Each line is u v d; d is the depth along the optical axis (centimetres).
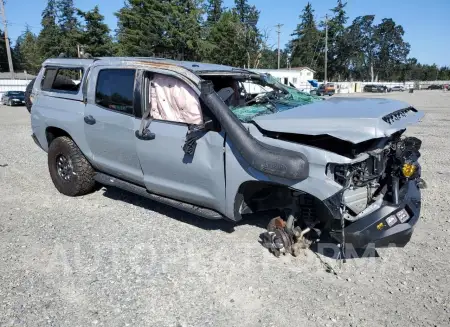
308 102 456
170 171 434
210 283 349
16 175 693
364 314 306
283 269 371
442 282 348
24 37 10206
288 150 347
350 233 345
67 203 547
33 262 386
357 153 348
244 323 296
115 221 485
